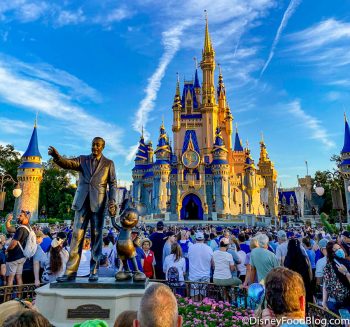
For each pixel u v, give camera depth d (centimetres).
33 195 7862
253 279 986
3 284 1087
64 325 716
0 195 3416
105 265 1073
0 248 1184
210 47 11862
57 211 9694
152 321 326
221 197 9375
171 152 11406
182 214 9638
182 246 1527
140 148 11212
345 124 7388
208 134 11025
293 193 12938
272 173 12012
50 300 755
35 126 8381
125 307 750
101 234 884
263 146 12550
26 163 7962
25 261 1161
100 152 930
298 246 958
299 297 368
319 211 11406
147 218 8756
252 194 10669
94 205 868
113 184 915
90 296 736
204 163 9944
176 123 11369
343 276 820
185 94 11838
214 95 11581
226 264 1091
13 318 289
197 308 909
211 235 1761
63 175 10069
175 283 1105
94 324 379
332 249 855
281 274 384
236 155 12019
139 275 826
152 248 1370
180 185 9581
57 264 1020
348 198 6762
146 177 10675
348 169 6894
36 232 1245
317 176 9344
